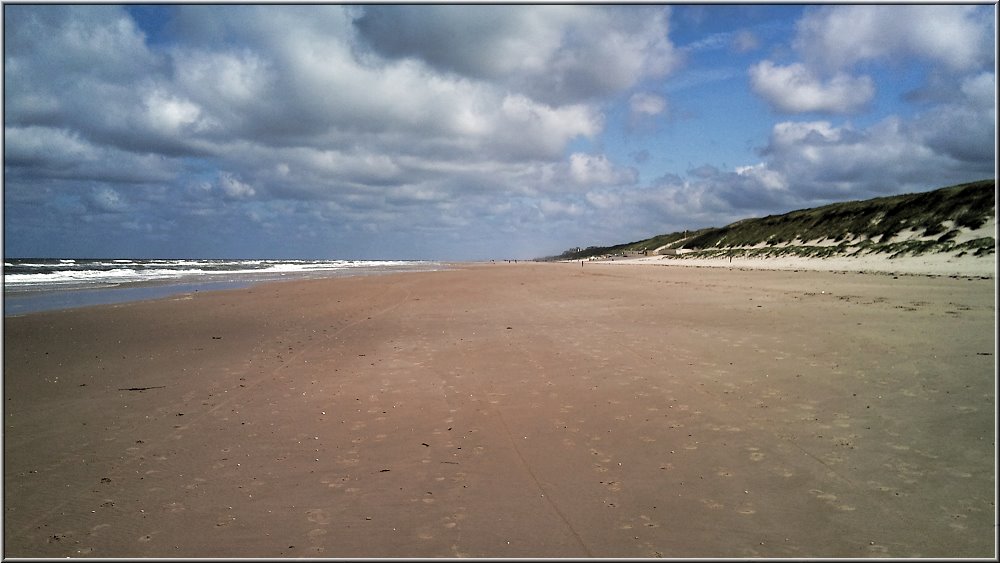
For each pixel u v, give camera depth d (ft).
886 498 15.71
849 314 46.26
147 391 28.68
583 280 108.68
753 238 195.72
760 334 39.40
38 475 18.60
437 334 45.01
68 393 28.40
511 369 32.01
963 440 19.13
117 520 15.67
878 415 21.93
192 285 104.63
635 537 14.38
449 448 20.48
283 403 26.40
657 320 48.37
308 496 16.94
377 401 26.48
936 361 28.94
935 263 89.76
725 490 16.61
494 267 223.30
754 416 22.62
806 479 17.06
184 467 19.15
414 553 13.92
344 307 66.13
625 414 23.54
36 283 111.04
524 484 17.46
